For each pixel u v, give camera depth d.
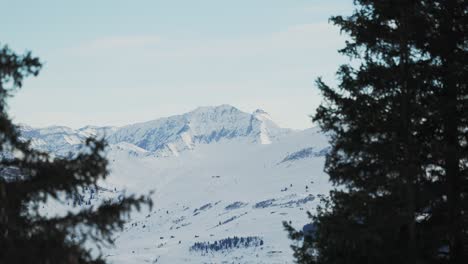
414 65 48.00
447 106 46.78
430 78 48.16
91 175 32.47
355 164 48.28
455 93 48.94
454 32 48.16
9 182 31.61
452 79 47.34
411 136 47.50
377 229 48.25
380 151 46.78
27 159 32.44
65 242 31.41
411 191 47.34
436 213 49.31
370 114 47.31
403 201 47.84
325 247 49.69
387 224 47.09
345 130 48.31
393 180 46.97
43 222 32.03
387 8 48.16
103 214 31.95
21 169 32.75
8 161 32.31
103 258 33.59
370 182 47.50
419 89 48.78
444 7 48.12
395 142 46.97
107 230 32.28
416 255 47.62
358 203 47.38
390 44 48.56
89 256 32.81
